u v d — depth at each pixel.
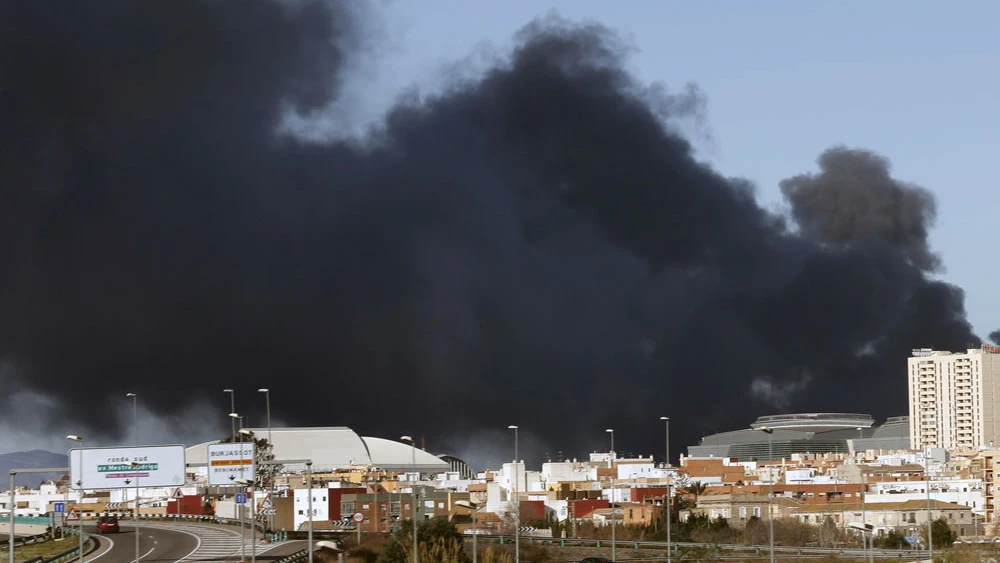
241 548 171.62
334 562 160.62
